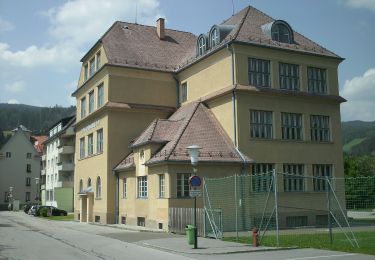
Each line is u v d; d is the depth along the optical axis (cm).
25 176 9919
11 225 3600
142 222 3027
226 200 2714
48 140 8256
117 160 3469
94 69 4034
